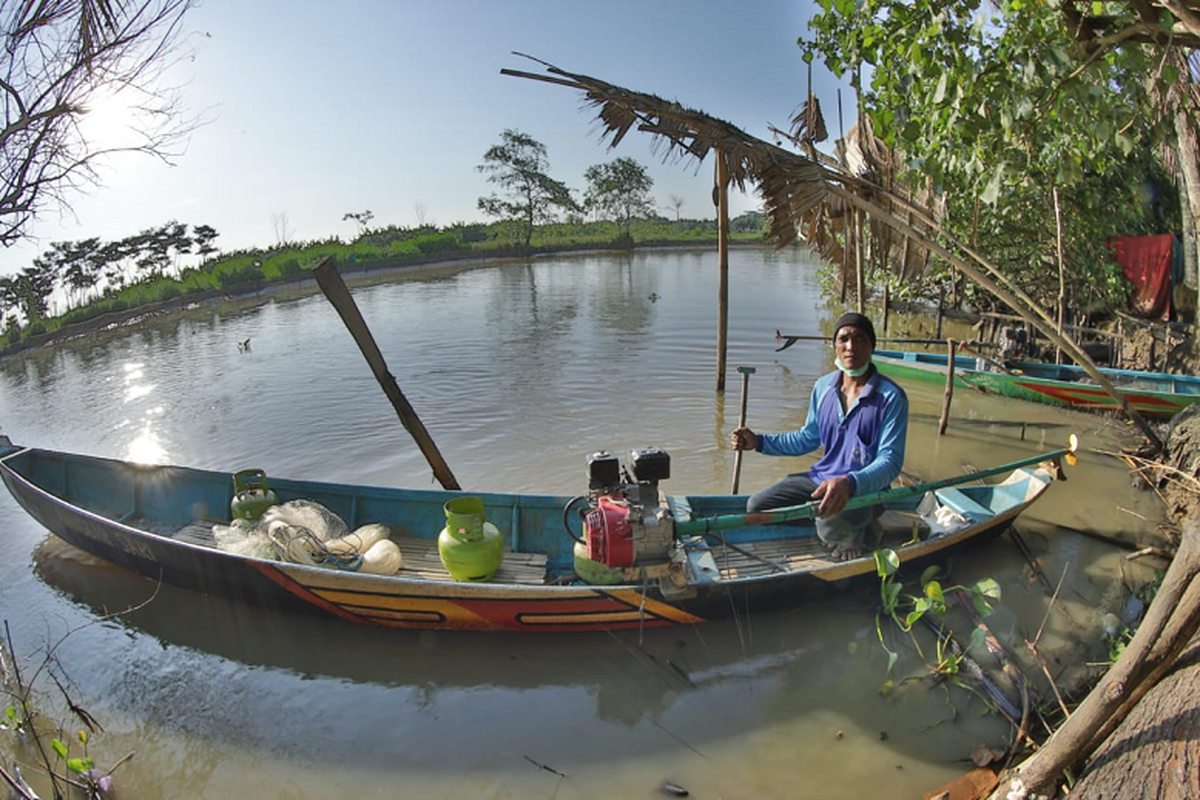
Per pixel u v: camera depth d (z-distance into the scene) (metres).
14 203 3.55
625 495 4.59
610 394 11.24
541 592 4.54
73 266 23.88
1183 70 6.10
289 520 5.28
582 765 3.82
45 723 4.23
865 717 4.10
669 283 29.77
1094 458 8.08
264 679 4.62
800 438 5.05
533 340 15.95
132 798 3.69
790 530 5.69
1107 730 2.92
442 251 45.53
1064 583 5.37
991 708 4.09
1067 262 12.55
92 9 3.48
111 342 18.50
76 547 6.00
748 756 3.84
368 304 24.06
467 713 4.26
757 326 17.42
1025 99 4.28
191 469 6.35
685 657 4.69
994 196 4.77
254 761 3.92
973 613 4.91
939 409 10.32
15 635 5.14
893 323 17.92
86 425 10.37
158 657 4.86
